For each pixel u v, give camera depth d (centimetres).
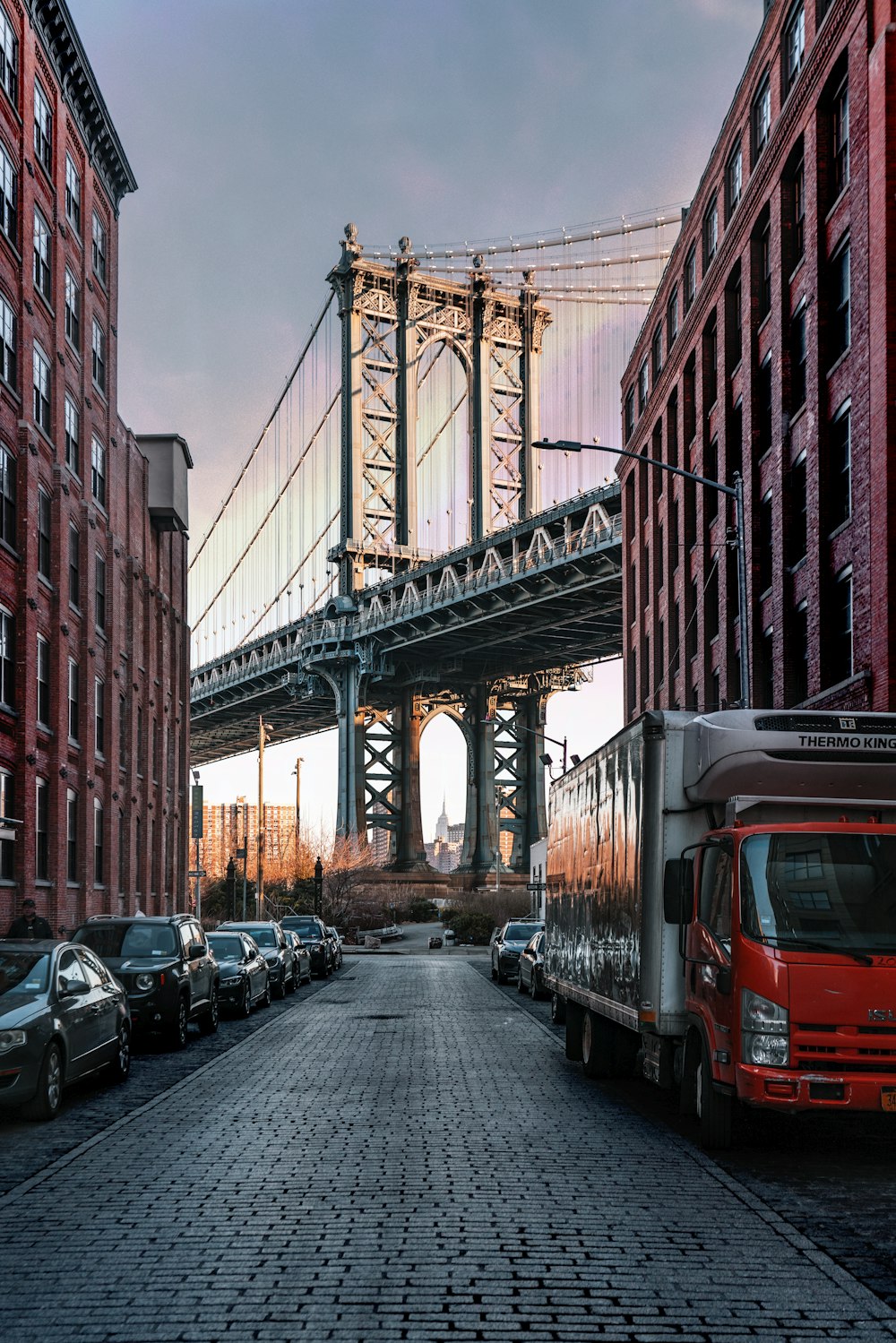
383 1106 1211
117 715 3784
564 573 7644
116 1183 866
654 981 1108
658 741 1120
